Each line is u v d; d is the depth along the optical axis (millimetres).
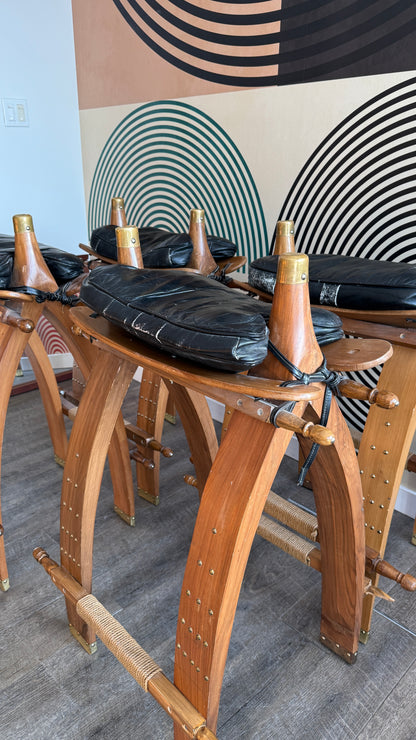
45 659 1360
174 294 938
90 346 1617
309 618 1493
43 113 2641
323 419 893
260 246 2152
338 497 1098
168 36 2182
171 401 2473
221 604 880
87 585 1299
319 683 1303
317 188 1879
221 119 2113
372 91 1639
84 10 2514
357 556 1168
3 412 1381
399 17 1515
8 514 1901
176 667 1018
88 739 1172
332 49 1694
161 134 2398
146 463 1816
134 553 1729
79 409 1229
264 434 836
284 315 785
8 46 2416
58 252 1419
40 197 2773
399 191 1671
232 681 1305
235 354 735
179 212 2471
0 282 1319
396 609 1536
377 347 929
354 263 1307
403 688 1293
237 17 1917
